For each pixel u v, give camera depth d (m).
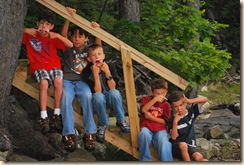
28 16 8.25
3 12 6.29
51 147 7.11
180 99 6.89
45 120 6.64
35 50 6.76
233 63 18.58
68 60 6.99
